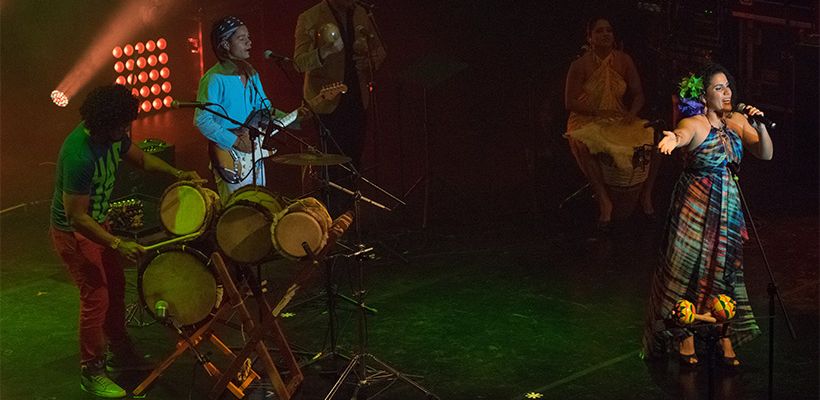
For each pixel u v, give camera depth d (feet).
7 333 24.41
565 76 37.55
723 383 21.24
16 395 21.39
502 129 38.45
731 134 21.15
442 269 27.91
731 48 38.65
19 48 39.29
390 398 20.89
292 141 34.86
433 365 22.40
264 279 27.09
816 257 27.84
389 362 22.58
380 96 41.50
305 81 28.99
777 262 27.63
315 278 27.30
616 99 30.81
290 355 20.59
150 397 21.26
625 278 27.04
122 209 25.17
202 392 21.45
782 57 37.40
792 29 36.81
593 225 30.81
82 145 20.44
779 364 21.95
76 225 20.40
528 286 26.68
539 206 32.37
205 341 23.65
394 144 37.81
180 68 43.68
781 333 23.44
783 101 37.78
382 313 25.21
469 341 23.58
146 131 40.86
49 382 21.98
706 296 21.29
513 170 35.29
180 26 43.19
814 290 25.80
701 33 36.29
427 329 24.26
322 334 24.09
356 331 24.18
